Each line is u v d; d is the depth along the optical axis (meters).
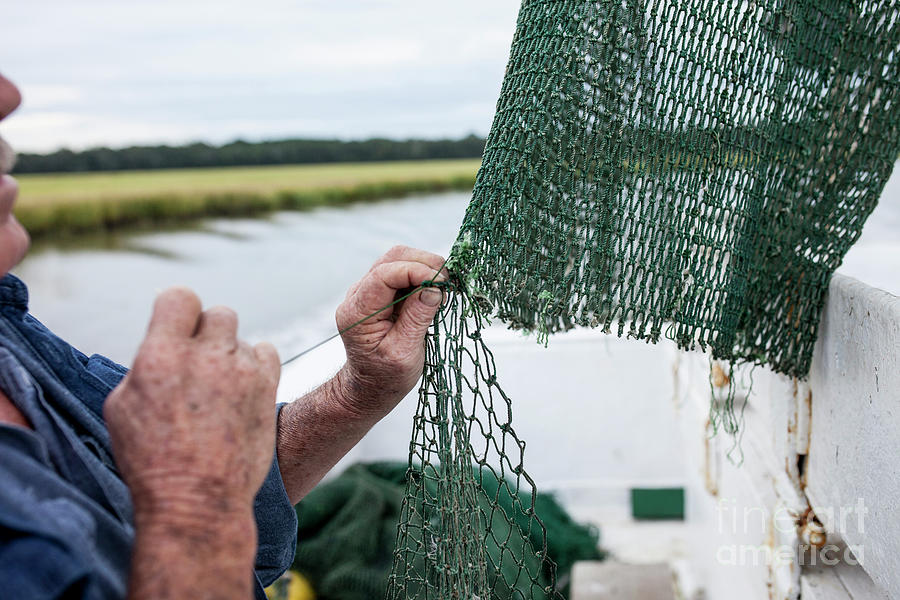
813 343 1.30
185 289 0.86
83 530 0.76
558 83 1.10
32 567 0.68
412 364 1.21
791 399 1.44
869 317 1.10
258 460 0.83
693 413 2.63
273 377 0.88
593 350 3.51
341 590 2.49
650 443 3.56
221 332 0.84
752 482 1.77
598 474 3.60
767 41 1.13
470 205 1.16
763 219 1.19
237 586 0.75
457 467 1.14
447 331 1.18
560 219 1.12
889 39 1.15
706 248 1.17
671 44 1.11
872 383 1.09
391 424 3.59
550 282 1.13
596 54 1.10
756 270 1.21
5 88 0.82
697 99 1.13
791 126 1.17
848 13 1.15
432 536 1.22
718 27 1.12
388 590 1.26
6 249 0.82
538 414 3.57
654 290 1.16
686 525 3.17
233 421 0.80
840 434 1.23
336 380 1.30
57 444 0.87
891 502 1.05
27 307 0.97
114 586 0.81
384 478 3.29
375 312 1.16
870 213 1.21
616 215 1.13
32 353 0.94
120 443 0.78
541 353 3.52
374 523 2.76
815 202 1.21
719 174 1.16
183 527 0.74
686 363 2.79
